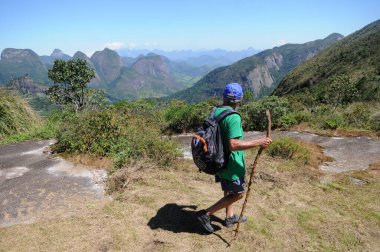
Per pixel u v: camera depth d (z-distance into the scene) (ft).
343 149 28.89
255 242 13.37
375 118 45.29
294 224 14.97
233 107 12.55
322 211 16.30
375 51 315.99
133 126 29.09
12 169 23.09
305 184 19.83
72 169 22.67
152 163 22.61
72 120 29.68
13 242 13.20
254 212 15.96
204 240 13.39
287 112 42.16
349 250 13.25
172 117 41.39
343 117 43.50
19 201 17.29
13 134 34.60
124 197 17.34
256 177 20.77
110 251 12.63
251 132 38.88
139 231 13.99
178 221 14.88
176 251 12.64
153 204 16.56
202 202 16.93
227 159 12.22
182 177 20.71
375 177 21.47
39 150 28.32
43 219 15.16
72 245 12.98
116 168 21.90
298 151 25.45
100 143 25.49
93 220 14.94
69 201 17.16
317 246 13.39
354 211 16.44
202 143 11.84
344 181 20.56
